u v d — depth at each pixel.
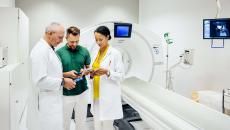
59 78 1.93
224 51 2.93
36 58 1.78
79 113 2.35
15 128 2.76
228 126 1.54
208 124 1.59
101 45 2.19
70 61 2.20
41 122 1.91
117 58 2.21
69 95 2.21
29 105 1.94
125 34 2.76
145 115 2.12
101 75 2.15
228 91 2.34
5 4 3.72
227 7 2.87
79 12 5.18
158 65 3.01
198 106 1.98
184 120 1.69
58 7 5.04
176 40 3.93
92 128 2.78
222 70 2.97
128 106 3.56
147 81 2.95
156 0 4.57
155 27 4.63
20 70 3.23
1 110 2.46
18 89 3.02
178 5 3.85
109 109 2.22
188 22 3.62
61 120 1.99
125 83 2.90
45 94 1.90
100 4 5.30
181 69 3.80
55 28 1.85
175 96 2.31
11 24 3.09
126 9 5.48
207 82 3.24
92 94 2.33
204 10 3.26
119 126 2.85
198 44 3.41
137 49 2.90
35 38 4.95
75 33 2.14
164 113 1.86
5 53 2.91
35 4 4.91
